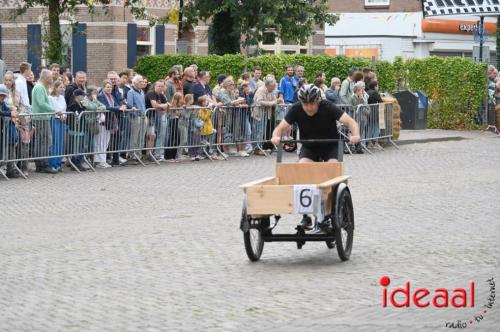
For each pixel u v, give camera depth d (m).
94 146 27.61
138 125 28.59
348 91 33.00
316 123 15.76
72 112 26.94
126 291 13.16
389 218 19.03
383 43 58.72
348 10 59.84
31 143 25.97
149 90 29.48
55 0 37.81
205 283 13.59
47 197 22.47
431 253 15.45
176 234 17.59
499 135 40.31
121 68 46.84
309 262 15.02
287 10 42.88
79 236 17.58
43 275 14.30
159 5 48.03
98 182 25.00
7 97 25.53
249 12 41.97
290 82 33.50
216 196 22.58
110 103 28.08
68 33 46.44
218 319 11.51
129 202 21.69
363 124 32.97
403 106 41.41
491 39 63.03
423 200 21.44
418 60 42.72
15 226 18.81
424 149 34.25
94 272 14.45
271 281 13.65
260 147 31.84
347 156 31.77
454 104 42.38
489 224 18.27
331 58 39.94
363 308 11.83
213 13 42.75
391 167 28.38
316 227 14.84
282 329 10.88
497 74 43.00
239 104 30.98
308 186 14.56
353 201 21.31
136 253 15.87
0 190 23.52
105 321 11.54
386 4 59.44
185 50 43.38
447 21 59.88
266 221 15.28
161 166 28.56
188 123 29.78
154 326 11.24
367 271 14.20
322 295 12.70
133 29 46.97
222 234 17.55
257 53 43.91
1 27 48.28
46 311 12.10
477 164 29.28
